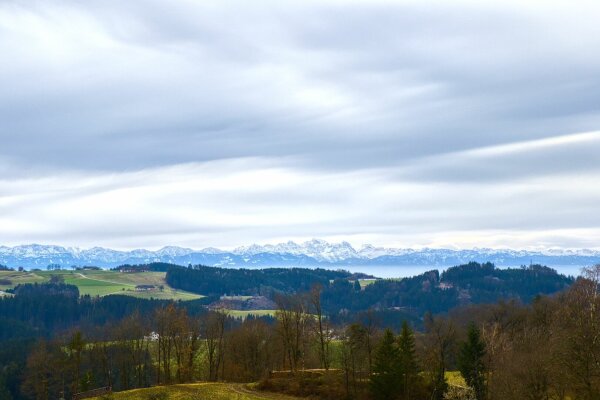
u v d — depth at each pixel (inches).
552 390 3772.1
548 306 5482.3
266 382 4505.4
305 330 5521.7
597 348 3518.7
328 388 4338.1
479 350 4298.7
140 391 4215.1
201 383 4813.0
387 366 4165.8
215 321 5944.9
